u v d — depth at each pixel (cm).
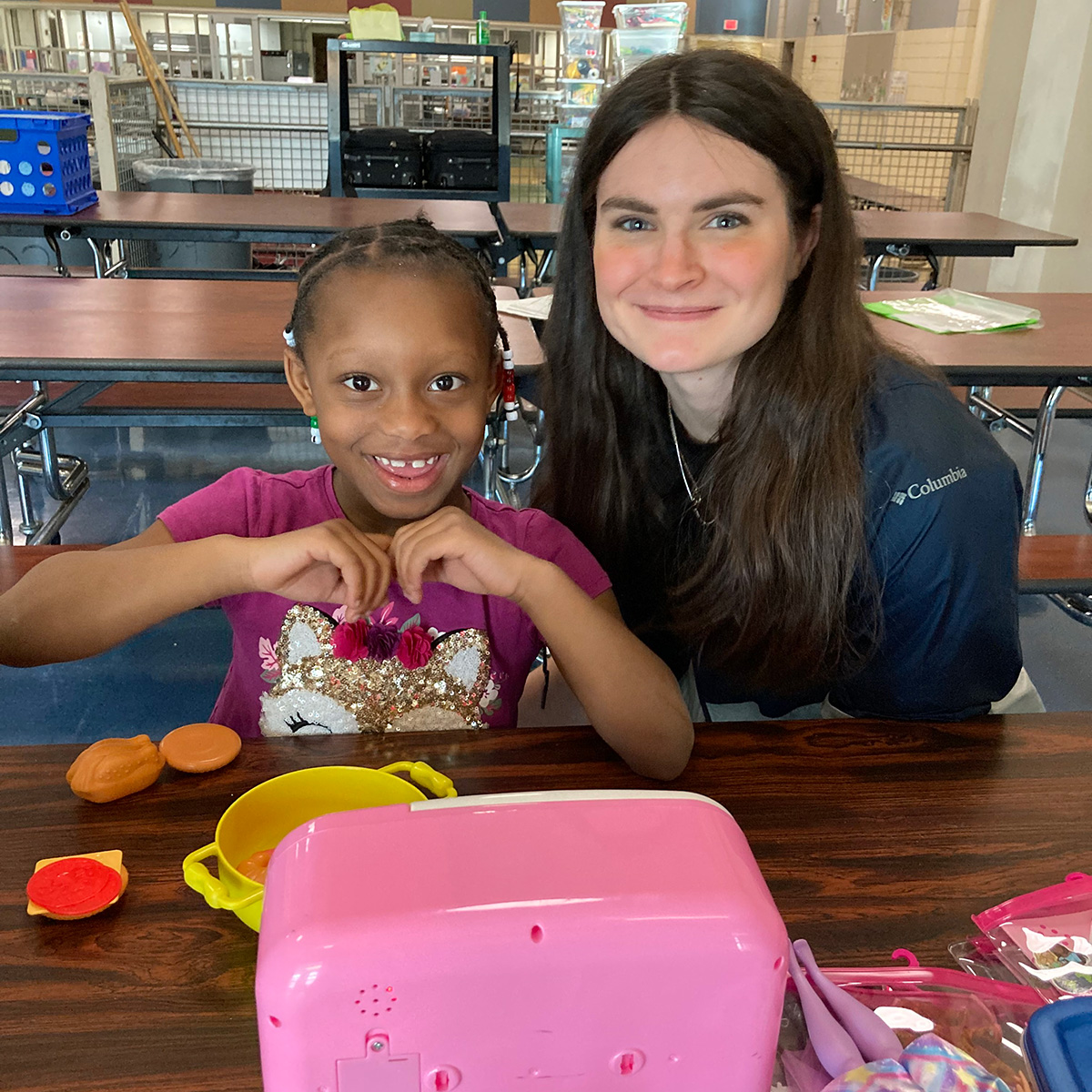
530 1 764
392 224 94
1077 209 481
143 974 58
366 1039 40
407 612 101
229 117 580
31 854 68
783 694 121
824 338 104
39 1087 51
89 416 234
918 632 105
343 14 709
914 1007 56
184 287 265
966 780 80
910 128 637
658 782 79
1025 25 503
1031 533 241
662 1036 42
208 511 102
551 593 87
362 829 44
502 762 81
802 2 771
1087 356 217
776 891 67
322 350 86
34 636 89
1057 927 63
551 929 40
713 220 94
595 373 120
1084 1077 45
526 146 620
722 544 111
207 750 77
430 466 89
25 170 311
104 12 659
